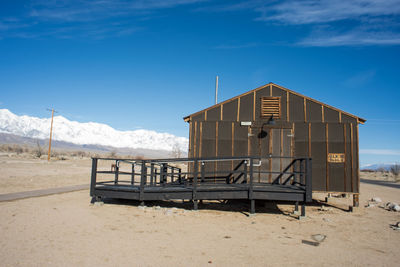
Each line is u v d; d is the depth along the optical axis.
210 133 12.02
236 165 11.79
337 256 5.61
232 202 11.74
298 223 8.40
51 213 8.27
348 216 9.79
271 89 12.06
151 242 6.07
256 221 8.45
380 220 9.27
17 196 10.52
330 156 11.42
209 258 5.26
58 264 4.70
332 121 11.61
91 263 4.80
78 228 6.90
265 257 5.41
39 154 52.88
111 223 7.52
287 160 11.58
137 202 10.93
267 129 11.84
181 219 8.28
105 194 9.91
